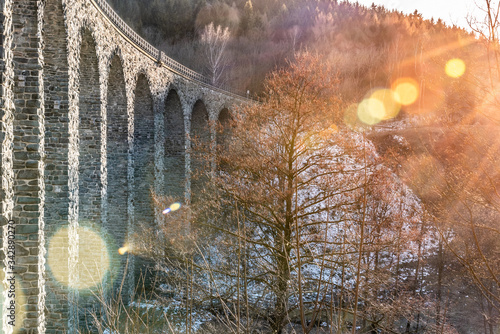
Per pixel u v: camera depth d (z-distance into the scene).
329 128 13.96
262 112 14.40
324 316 11.25
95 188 15.70
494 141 8.30
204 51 61.38
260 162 13.87
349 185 13.06
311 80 13.98
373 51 71.69
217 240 13.67
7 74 7.73
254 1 95.00
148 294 17.06
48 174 12.63
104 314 14.95
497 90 7.74
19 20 10.05
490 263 10.98
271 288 11.47
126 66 18.41
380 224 12.64
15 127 9.77
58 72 12.66
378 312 12.44
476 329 16.86
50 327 12.44
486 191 8.51
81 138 15.69
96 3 15.12
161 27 75.62
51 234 12.63
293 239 12.94
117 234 18.38
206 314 11.32
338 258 12.03
